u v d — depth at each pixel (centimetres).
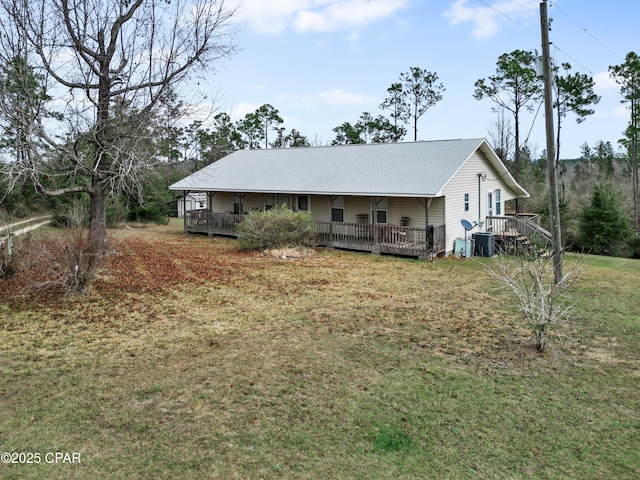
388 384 648
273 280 1352
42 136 1320
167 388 626
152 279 1349
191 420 543
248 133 5475
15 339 819
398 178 1873
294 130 5759
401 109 4731
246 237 1959
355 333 867
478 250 1855
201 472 446
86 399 593
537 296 820
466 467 462
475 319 962
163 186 3362
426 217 1752
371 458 475
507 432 528
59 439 500
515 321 949
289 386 636
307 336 848
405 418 555
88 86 1441
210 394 609
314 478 440
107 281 1301
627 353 777
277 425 535
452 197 1886
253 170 2531
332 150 2511
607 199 2856
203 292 1195
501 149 3947
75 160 1401
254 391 620
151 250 1950
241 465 458
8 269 1291
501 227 2220
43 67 1366
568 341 835
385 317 975
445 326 915
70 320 935
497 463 470
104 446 488
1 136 1362
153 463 459
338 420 548
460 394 620
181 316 976
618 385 652
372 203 1969
